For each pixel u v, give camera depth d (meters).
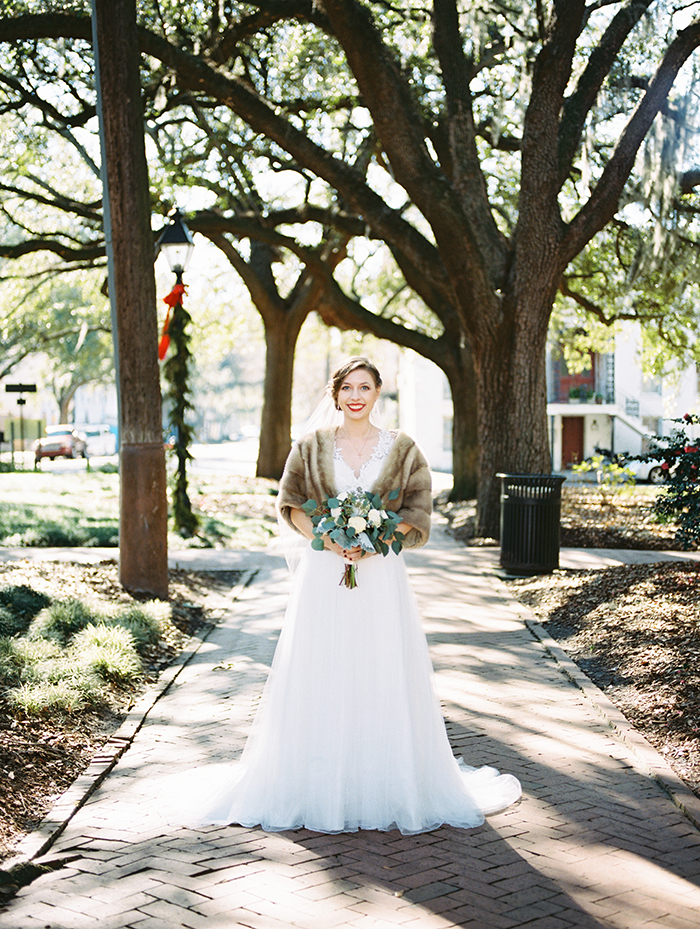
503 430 13.90
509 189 19.84
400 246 14.34
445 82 13.10
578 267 21.41
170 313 13.96
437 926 3.19
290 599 4.41
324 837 3.99
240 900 3.36
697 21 12.02
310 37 15.91
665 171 13.46
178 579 10.33
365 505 4.16
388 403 55.62
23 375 60.91
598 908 3.34
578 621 8.30
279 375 25.47
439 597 9.98
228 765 4.83
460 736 5.36
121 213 8.92
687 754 5.00
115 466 30.16
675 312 21.41
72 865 3.68
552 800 4.42
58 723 5.27
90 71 16.19
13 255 19.66
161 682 6.59
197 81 13.15
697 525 8.36
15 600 7.56
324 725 4.14
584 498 18.98
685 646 6.77
